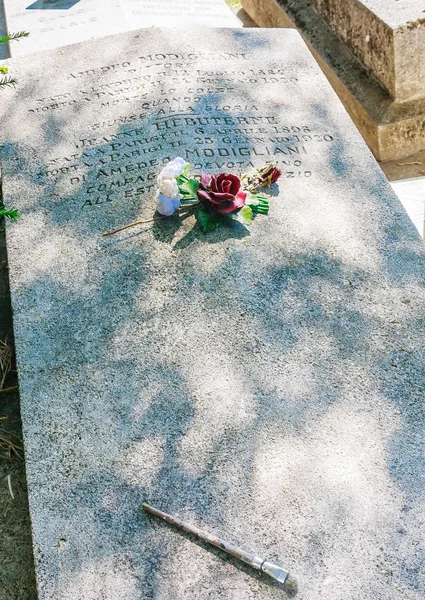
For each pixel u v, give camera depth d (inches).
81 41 55.9
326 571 24.8
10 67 48.6
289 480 27.2
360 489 26.8
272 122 43.1
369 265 35.0
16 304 34.4
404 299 33.4
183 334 32.4
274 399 29.7
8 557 30.9
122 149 41.4
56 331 33.1
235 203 36.2
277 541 25.6
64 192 39.4
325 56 57.6
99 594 24.8
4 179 40.8
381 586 24.4
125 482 27.6
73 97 45.6
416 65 50.3
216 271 34.9
